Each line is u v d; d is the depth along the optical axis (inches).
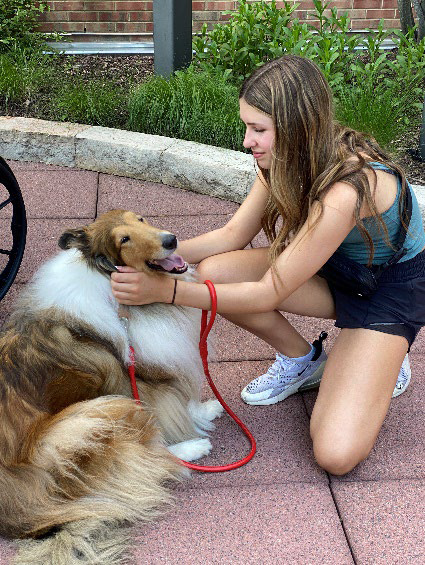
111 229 104.9
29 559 93.1
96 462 100.7
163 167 217.6
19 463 97.7
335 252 114.6
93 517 97.3
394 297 113.2
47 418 101.3
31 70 264.2
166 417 115.3
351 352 112.9
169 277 107.7
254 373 139.2
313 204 102.8
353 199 100.9
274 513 105.7
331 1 295.4
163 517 105.0
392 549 99.7
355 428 108.0
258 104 101.7
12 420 99.7
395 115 226.5
